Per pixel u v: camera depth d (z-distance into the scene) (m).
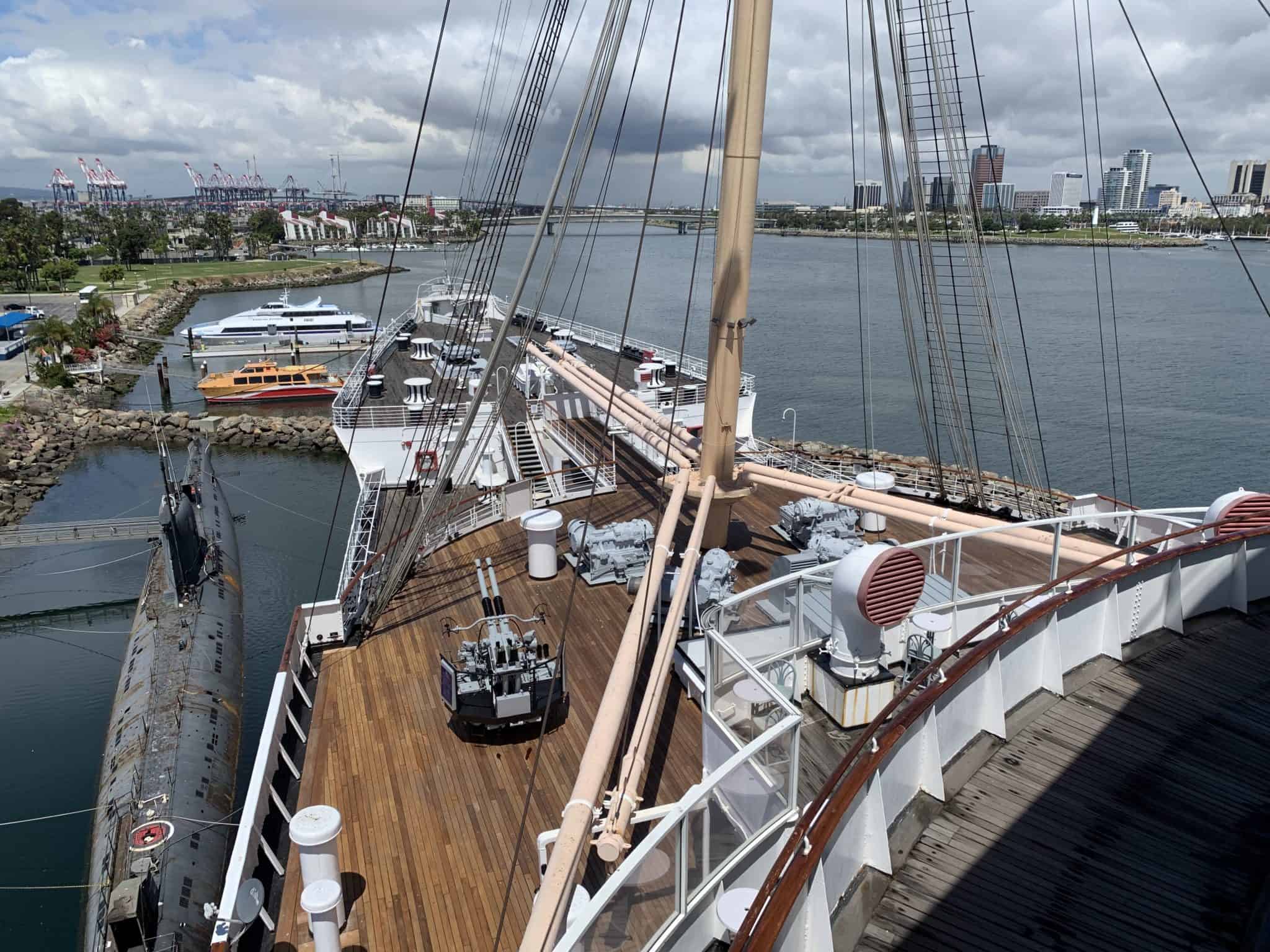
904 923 6.15
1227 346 81.06
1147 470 47.41
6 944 16.77
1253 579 11.29
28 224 146.38
